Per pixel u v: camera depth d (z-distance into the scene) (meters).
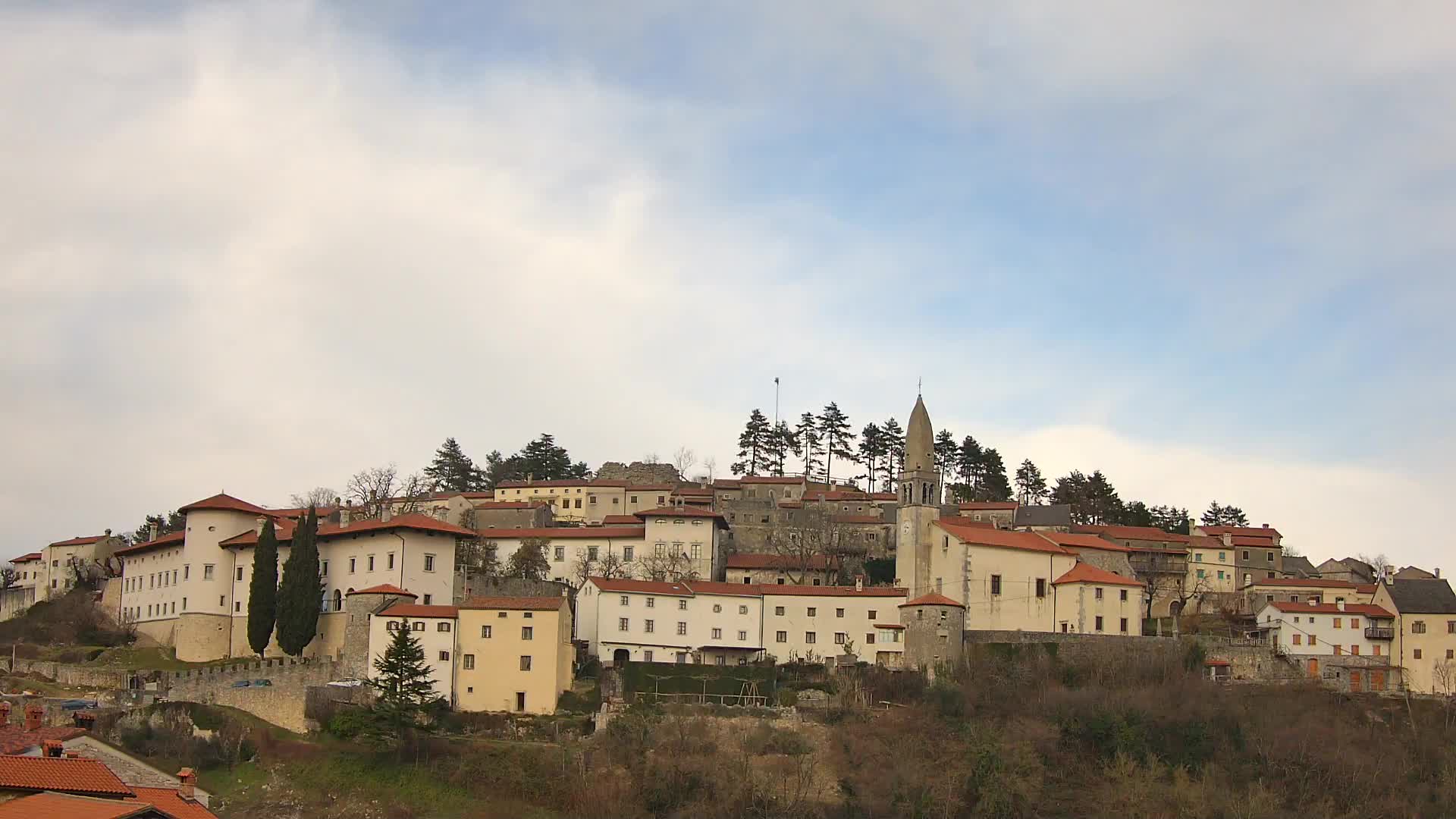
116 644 155.75
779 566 174.12
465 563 160.50
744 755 115.50
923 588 154.75
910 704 128.62
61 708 115.94
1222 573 191.75
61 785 58.84
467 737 118.06
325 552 145.25
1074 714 123.56
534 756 111.88
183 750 111.44
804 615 145.88
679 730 117.06
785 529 191.75
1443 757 121.25
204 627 146.75
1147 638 141.00
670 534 171.88
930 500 159.62
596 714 122.06
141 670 136.50
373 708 114.12
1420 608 151.25
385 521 145.12
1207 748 120.38
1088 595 148.62
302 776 110.44
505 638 126.31
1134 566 185.50
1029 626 149.88
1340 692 139.25
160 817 55.88
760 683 129.50
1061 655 139.88
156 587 157.00
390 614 127.19
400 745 112.56
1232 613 174.62
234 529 151.75
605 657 140.25
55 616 163.88
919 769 113.12
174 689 121.25
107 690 124.94
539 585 152.50
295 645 135.62
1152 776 113.44
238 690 122.25
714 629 144.12
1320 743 121.94
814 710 123.81
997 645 140.12
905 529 158.50
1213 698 129.88
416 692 116.19
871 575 174.75
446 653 126.38
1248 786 113.94
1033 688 131.75
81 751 73.81
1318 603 158.38
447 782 109.62
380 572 139.25
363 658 126.62
